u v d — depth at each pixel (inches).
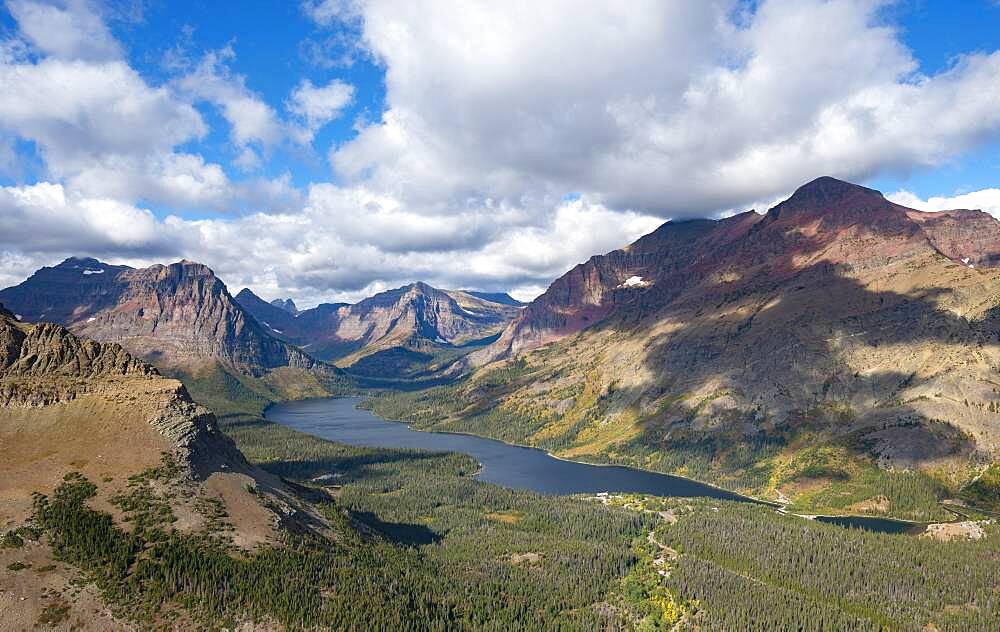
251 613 6889.8
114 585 6801.2
